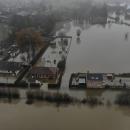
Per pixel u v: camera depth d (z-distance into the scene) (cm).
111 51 13150
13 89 8862
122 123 6894
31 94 8306
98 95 8469
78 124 6844
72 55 12419
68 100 8050
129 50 13338
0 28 16250
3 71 9944
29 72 9994
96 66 10981
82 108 7706
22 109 7669
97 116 7250
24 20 17825
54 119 7088
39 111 7556
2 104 7981
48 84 9069
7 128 6669
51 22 18050
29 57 11675
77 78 9506
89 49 13450
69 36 16062
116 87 8894
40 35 14238
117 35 16588
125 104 7862
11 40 14088
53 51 12825
